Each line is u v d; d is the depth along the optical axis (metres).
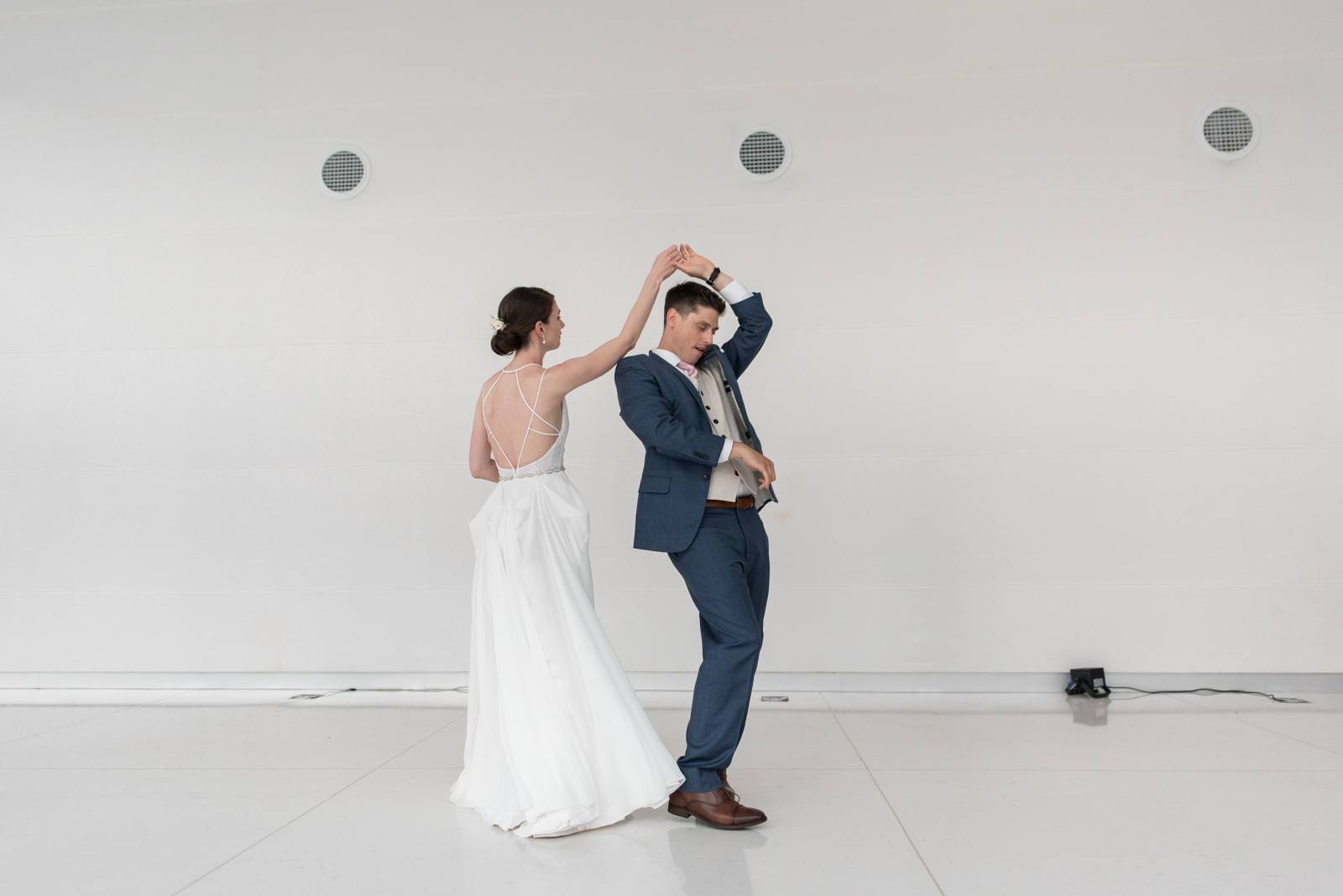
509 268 4.41
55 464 4.49
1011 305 4.25
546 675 2.42
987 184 4.29
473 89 4.47
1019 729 3.45
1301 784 2.65
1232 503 4.14
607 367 2.63
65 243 4.54
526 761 2.36
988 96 4.30
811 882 1.96
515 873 2.05
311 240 4.48
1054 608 4.17
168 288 4.50
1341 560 4.09
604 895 1.91
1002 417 4.22
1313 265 4.18
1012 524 4.20
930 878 1.96
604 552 4.27
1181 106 4.25
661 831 2.33
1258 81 4.23
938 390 4.24
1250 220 4.20
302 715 3.83
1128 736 3.31
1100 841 2.19
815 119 4.35
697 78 4.40
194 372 4.47
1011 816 2.39
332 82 4.51
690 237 4.35
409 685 4.33
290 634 4.38
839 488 4.24
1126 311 4.21
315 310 4.46
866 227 4.31
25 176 4.55
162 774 2.92
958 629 4.19
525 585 2.49
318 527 4.40
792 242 4.32
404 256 4.45
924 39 4.34
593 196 4.40
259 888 1.96
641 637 4.25
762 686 4.23
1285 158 4.21
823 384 4.27
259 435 4.44
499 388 2.68
